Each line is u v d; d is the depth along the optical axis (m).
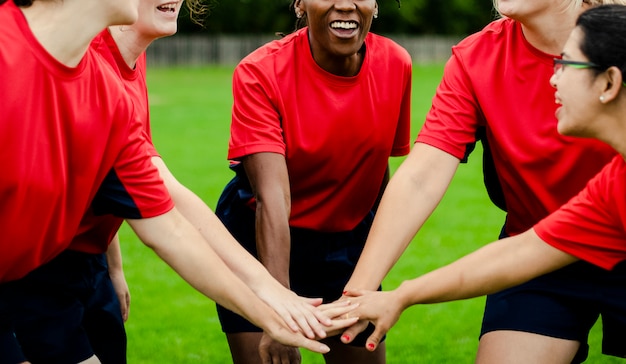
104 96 3.41
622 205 3.51
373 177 4.82
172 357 6.41
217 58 46.41
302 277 4.97
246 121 4.48
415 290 3.88
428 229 10.41
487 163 4.36
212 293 3.78
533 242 3.72
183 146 16.88
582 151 3.93
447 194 12.62
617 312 3.98
